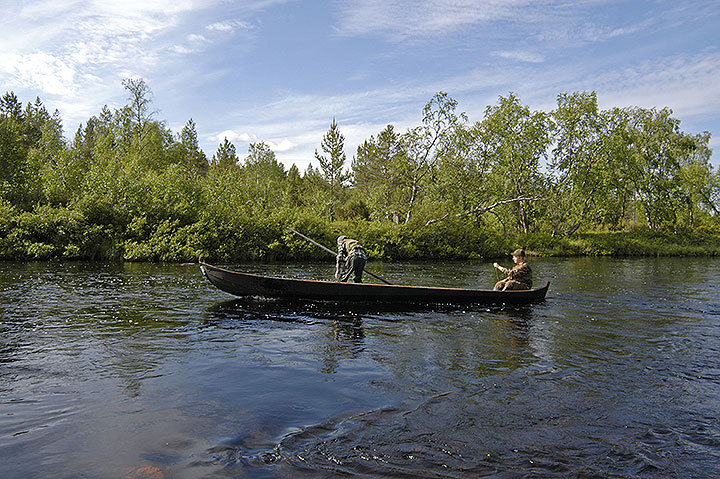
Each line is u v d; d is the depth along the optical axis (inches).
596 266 901.8
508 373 198.8
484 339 260.5
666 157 1819.6
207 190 901.8
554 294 454.0
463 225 1148.5
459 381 187.3
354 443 130.1
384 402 162.9
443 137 1087.6
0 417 144.8
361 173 2356.1
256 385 179.2
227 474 111.9
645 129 1831.9
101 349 225.5
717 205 1891.0
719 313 350.9
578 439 136.4
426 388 178.2
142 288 431.8
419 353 229.3
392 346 242.2
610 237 1524.4
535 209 1478.8
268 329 276.8
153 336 253.4
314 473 113.2
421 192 1155.9
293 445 128.2
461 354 228.5
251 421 144.3
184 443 128.4
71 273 536.7
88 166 1008.9
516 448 129.6
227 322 293.1
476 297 368.2
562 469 118.6
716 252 1518.2
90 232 722.2
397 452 125.3
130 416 147.1
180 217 831.7
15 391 167.8
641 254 1449.3
